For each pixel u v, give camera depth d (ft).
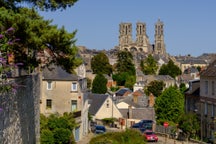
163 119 230.07
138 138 131.13
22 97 86.12
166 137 206.08
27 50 91.45
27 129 91.76
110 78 541.34
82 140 196.13
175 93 230.48
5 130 71.67
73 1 92.12
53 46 90.43
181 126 195.62
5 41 62.69
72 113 183.21
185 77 620.49
